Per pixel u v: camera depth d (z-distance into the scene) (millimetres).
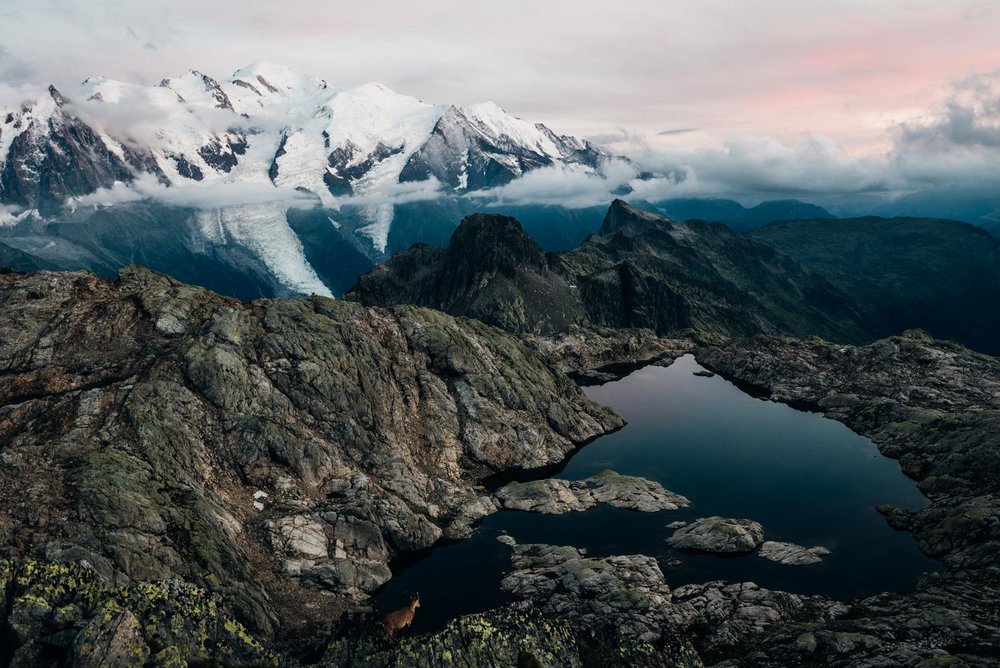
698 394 188875
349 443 109438
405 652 60844
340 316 133625
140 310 112125
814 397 177500
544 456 132750
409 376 133000
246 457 98062
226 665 59531
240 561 79625
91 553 69125
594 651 66312
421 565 93875
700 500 117500
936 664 62688
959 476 115500
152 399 97062
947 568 92438
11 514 72625
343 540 91500
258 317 120688
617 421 158625
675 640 71062
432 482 113188
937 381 169000
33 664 54281
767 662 69188
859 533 104562
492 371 143875
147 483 82688
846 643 69625
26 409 92750
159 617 59562
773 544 99812
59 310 108375
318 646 65250
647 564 92625
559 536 103750
